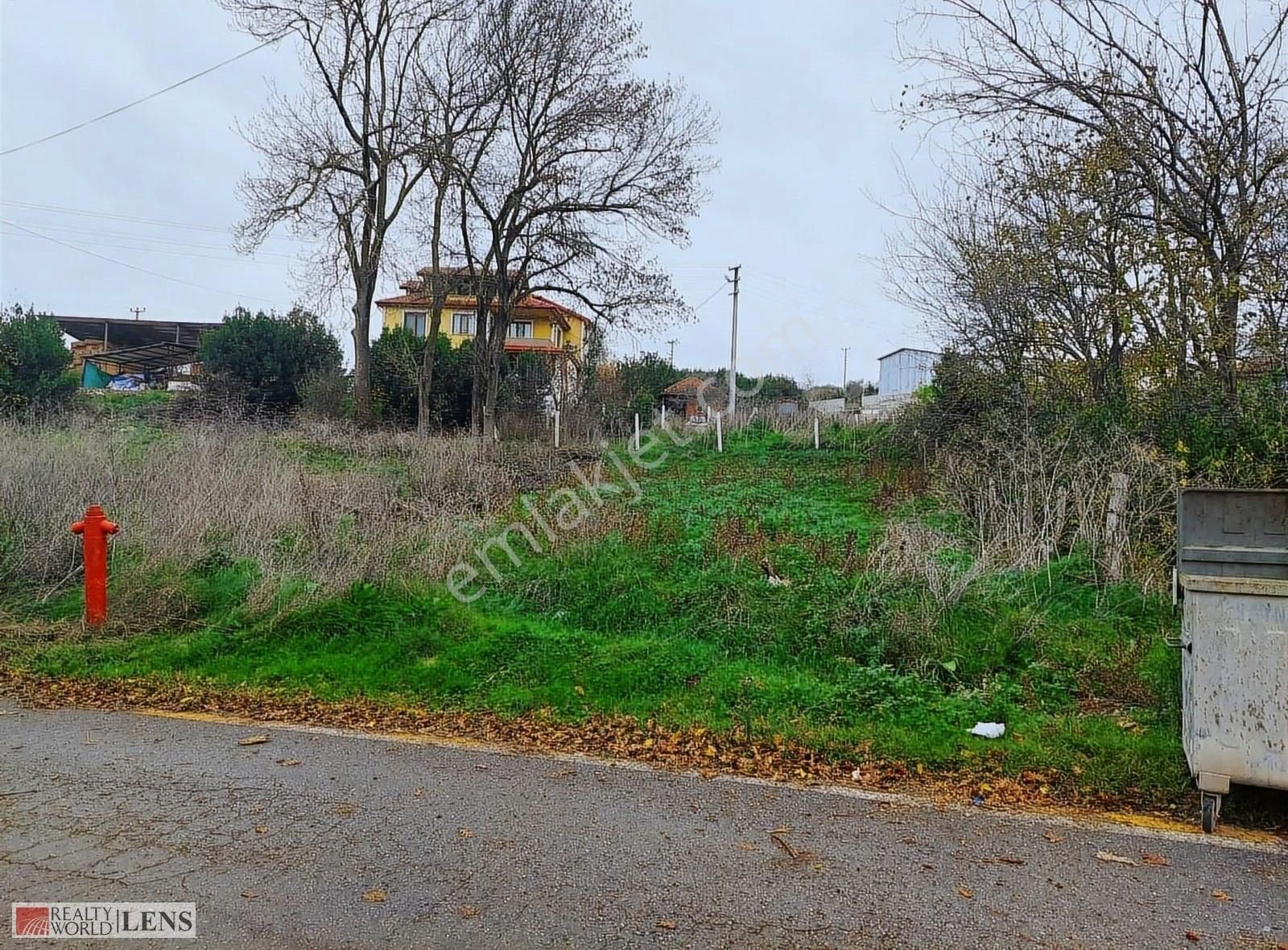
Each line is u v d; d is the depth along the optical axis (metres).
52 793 4.32
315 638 7.09
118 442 12.77
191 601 7.98
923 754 4.97
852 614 6.96
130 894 3.31
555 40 24.67
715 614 7.33
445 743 5.21
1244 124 9.77
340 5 25.62
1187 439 8.96
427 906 3.25
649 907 3.26
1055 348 12.01
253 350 29.55
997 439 11.16
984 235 13.92
